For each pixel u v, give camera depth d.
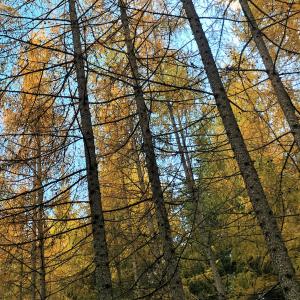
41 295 7.18
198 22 4.90
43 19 4.62
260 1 7.36
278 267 3.84
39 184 5.89
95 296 9.12
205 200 8.14
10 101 5.54
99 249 4.66
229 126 4.43
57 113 5.48
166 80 7.21
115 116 6.43
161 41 6.74
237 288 10.11
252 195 4.14
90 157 5.00
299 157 7.35
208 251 9.16
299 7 7.01
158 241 6.89
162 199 5.47
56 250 8.15
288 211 8.07
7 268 7.74
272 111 7.46
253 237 8.48
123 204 8.40
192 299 11.66
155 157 5.71
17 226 6.65
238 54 6.91
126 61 6.45
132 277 10.45
